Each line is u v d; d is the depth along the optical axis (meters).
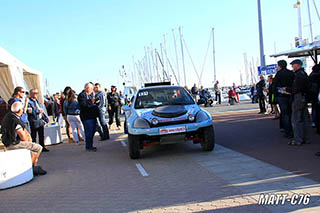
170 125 6.26
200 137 6.75
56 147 9.63
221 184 4.46
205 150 6.74
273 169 4.97
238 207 3.56
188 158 6.30
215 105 24.78
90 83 8.34
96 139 10.62
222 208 3.56
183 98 7.46
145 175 5.29
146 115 6.48
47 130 10.16
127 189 4.59
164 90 7.78
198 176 4.96
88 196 4.42
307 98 6.54
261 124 10.38
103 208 3.89
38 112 8.58
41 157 7.96
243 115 13.88
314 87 7.20
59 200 4.35
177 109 6.58
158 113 6.43
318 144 6.46
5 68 11.20
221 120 12.78
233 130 9.69
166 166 5.80
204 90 24.00
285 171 4.79
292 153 5.89
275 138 7.63
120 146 8.72
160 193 4.28
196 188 4.37
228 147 7.10
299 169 4.82
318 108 7.48
